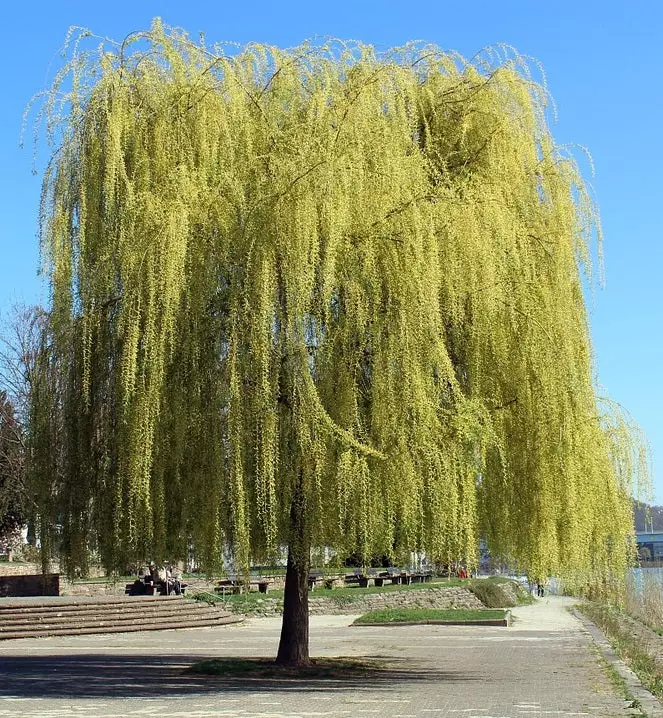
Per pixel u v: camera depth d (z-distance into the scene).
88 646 25.64
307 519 12.91
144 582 39.25
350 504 12.75
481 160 15.08
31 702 13.36
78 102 14.11
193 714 11.95
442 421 13.20
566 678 18.09
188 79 14.12
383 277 13.02
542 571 14.37
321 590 43.56
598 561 15.88
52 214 13.92
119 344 13.49
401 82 14.39
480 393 13.76
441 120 15.35
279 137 13.78
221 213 12.91
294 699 13.71
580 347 15.23
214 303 13.12
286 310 12.77
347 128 13.34
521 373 13.82
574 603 54.72
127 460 12.74
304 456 12.72
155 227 12.59
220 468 12.77
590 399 15.42
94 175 13.80
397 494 12.77
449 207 13.45
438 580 52.28
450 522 12.92
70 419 13.98
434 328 12.83
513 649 25.23
